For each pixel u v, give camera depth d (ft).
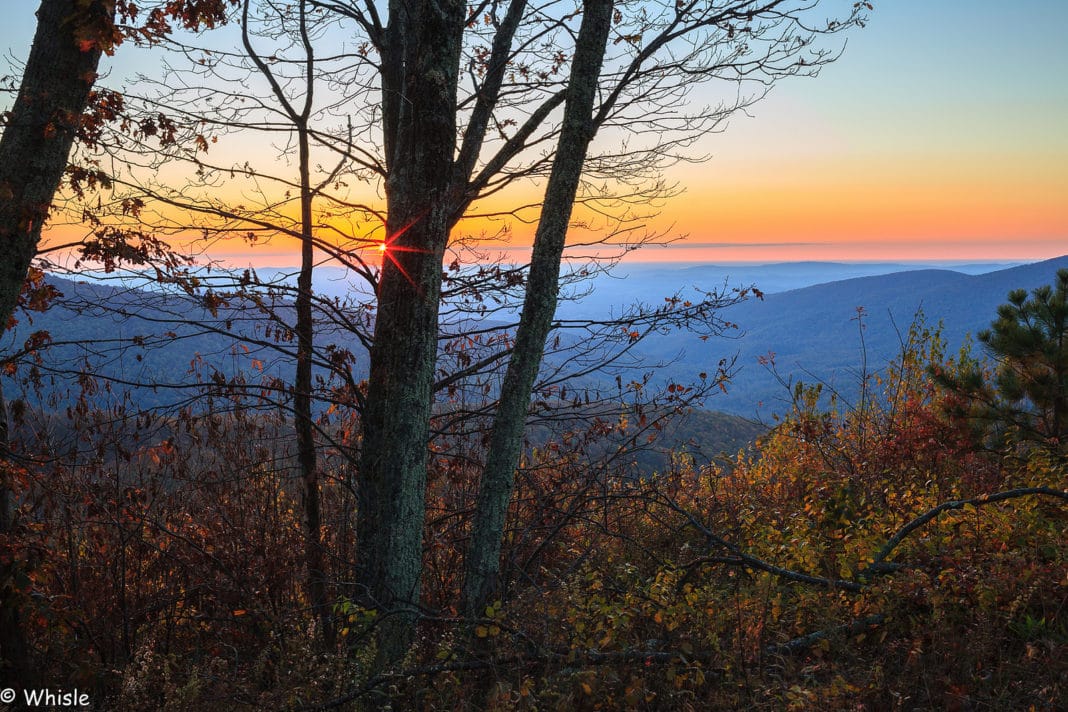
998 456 25.59
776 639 14.71
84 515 18.15
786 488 27.32
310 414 20.57
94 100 14.98
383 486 16.90
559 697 12.32
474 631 15.43
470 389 23.77
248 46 20.17
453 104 16.80
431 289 17.04
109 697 15.39
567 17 22.81
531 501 22.93
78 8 12.32
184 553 19.17
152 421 18.13
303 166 20.99
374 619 15.07
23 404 16.57
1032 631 13.21
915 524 17.87
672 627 14.40
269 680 15.49
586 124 17.16
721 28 20.93
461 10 16.66
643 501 24.36
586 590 16.55
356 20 21.77
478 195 22.75
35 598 15.53
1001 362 26.53
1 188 12.51
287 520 21.25
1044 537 16.90
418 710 13.43
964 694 11.78
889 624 14.38
